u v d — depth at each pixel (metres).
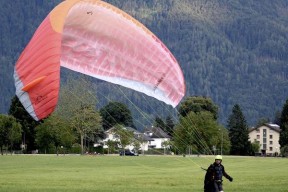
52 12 66.81
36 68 63.03
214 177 69.56
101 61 74.62
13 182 100.94
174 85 79.62
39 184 97.81
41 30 65.31
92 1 72.12
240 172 136.38
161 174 128.25
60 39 64.25
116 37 74.62
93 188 91.75
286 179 110.69
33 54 63.84
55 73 62.38
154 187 94.38
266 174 127.12
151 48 77.06
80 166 166.25
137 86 77.25
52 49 63.47
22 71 63.69
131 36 75.31
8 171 138.50
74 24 71.75
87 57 73.81
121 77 76.00
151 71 77.56
